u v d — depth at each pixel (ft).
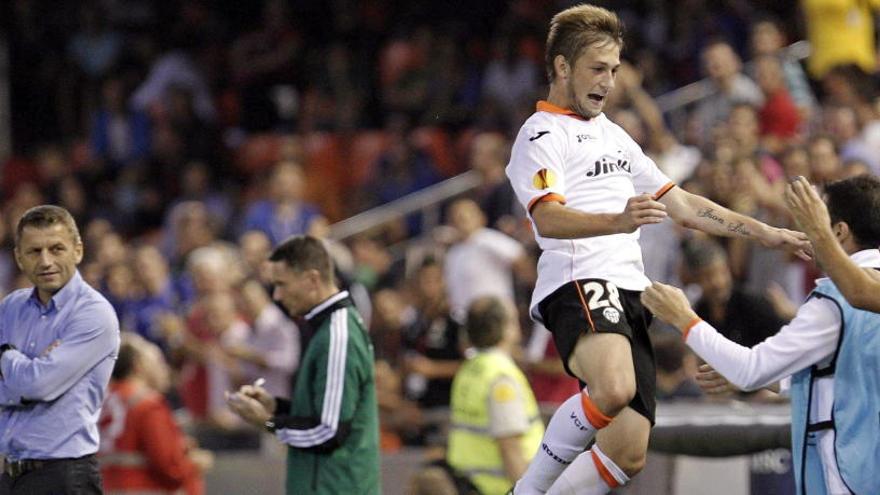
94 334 69.92
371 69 195.11
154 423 97.76
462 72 186.91
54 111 212.23
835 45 142.61
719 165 118.32
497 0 195.00
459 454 91.86
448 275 133.18
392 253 159.33
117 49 209.97
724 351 62.39
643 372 65.87
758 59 143.54
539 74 179.22
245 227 158.61
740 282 114.32
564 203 63.46
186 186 183.62
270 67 203.72
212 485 110.73
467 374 91.91
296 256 78.48
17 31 213.46
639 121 135.95
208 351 125.39
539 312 66.95
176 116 194.39
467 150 173.78
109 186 191.52
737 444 86.28
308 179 183.01
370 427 78.54
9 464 70.54
